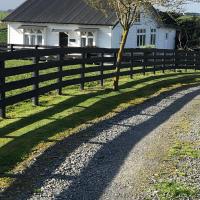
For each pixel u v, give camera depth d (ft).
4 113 36.04
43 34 145.18
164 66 81.20
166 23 156.25
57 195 21.97
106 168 26.18
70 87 53.42
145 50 71.05
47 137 31.65
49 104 42.39
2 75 34.91
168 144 32.14
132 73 66.49
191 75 82.38
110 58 57.47
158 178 24.85
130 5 52.70
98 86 56.24
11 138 30.68
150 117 41.63
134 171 25.88
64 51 46.11
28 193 21.99
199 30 160.66
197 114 44.60
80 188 22.98
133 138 33.40
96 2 58.03
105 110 42.91
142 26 144.97
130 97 51.42
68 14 143.74
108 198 21.86
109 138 32.89
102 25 135.64
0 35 179.63
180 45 157.17
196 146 31.96
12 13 150.51
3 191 22.06
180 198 22.15
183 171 26.30
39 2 152.66
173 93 58.80
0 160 26.27
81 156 28.17
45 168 25.58
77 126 35.76
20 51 37.29
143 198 21.97
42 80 41.91
